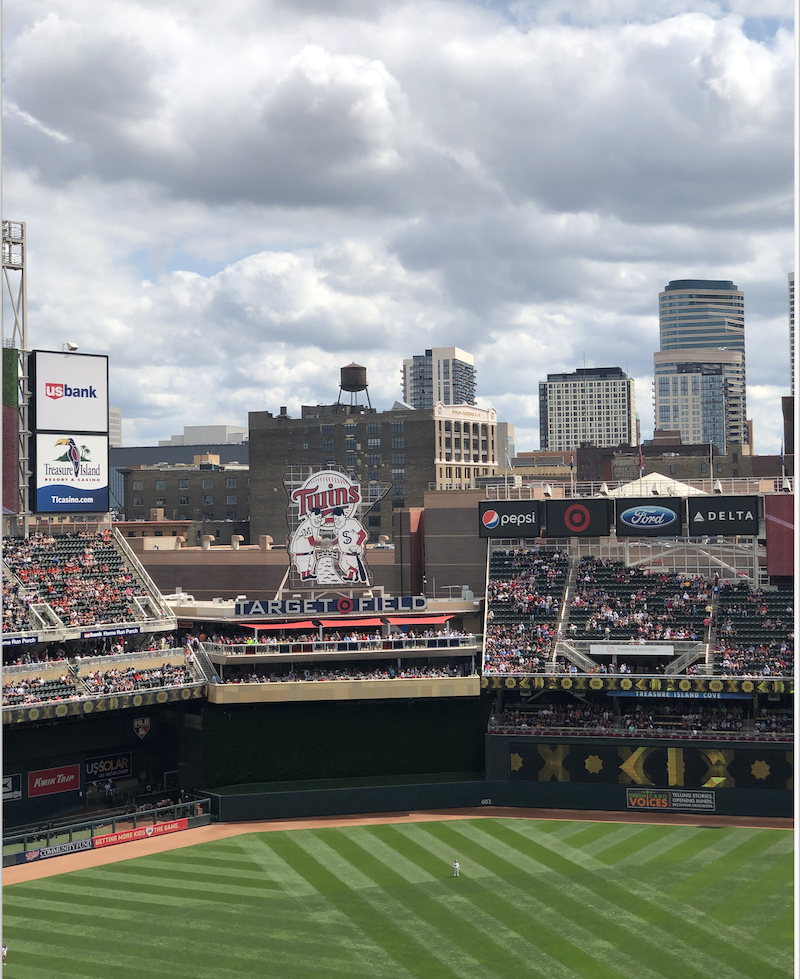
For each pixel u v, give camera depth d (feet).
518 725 257.75
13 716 223.30
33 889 198.49
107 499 287.48
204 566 359.46
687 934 171.53
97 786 255.09
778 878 197.36
